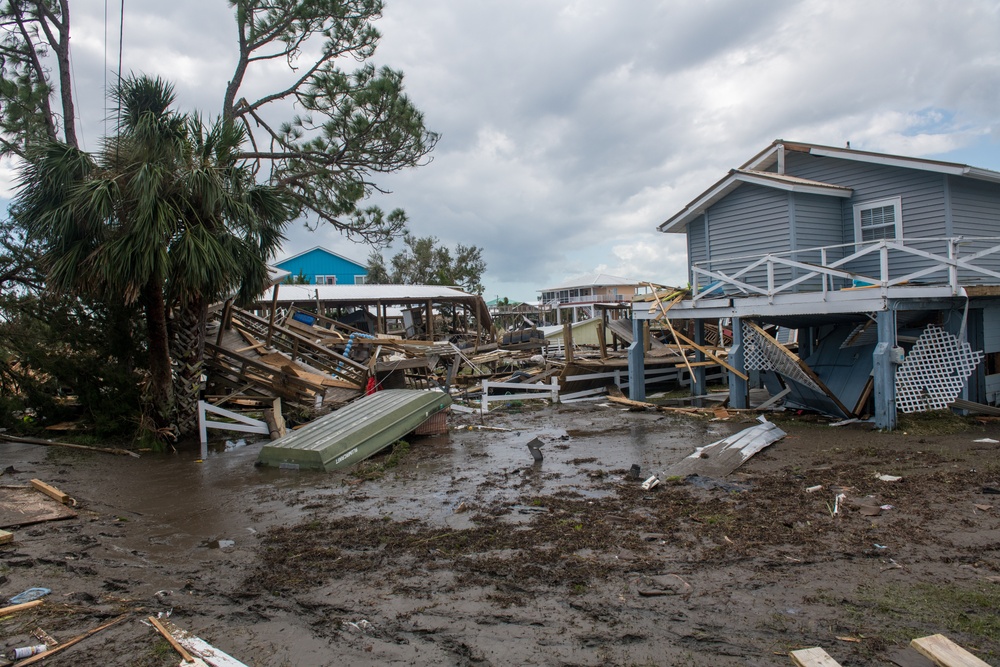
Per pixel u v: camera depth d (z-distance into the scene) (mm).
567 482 8469
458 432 12844
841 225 15125
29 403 13438
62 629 4516
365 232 19000
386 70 17531
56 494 7941
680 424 12961
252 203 12000
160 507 7883
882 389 11156
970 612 4336
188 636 4352
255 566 5707
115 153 10758
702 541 5910
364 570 5516
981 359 11914
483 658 3996
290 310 21312
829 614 4387
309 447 9984
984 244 13977
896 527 6055
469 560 5652
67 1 15172
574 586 5008
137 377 12828
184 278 10633
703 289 16125
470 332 34062
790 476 8250
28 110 13680
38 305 12625
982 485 7355
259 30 17422
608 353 22719
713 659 3885
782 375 13234
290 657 4078
